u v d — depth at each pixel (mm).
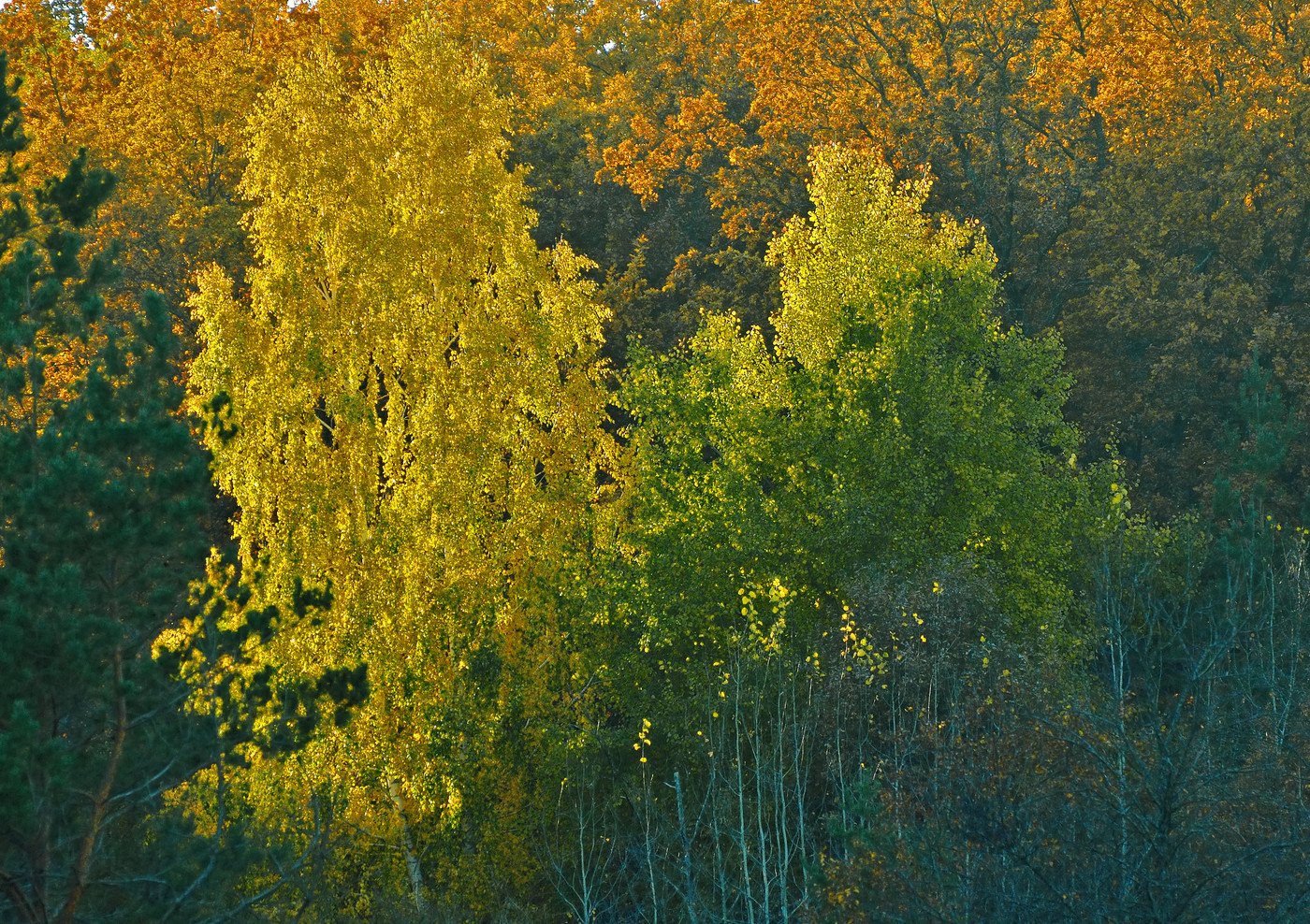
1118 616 14047
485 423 18078
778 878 16375
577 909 18156
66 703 10398
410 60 18562
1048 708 12016
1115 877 9656
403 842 17531
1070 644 18781
